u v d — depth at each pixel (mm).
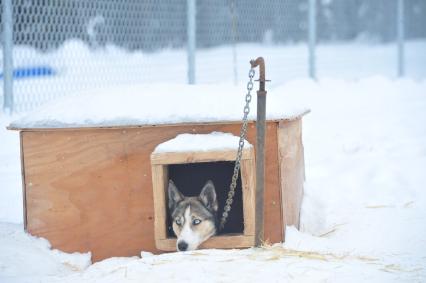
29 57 8883
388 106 11320
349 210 6957
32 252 6180
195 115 6238
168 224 6441
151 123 6230
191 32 9086
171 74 10367
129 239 6324
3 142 7941
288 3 13648
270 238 6266
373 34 16594
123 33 9695
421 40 16938
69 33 8984
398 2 14180
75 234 6344
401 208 6957
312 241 6289
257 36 12844
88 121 6266
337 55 16344
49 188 6344
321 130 9195
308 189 7062
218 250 6027
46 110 6383
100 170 6312
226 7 11883
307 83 11883
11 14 8203
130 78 9719
